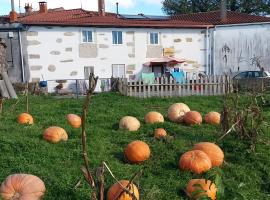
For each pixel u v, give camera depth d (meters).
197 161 7.34
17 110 15.11
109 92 21.56
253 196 6.63
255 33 34.16
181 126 11.77
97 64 30.81
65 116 13.79
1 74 20.28
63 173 7.05
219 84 21.36
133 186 5.56
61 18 31.27
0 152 8.33
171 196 6.32
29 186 6.10
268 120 12.27
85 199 6.04
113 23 30.81
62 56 29.77
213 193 5.95
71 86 29.17
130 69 31.86
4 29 28.52
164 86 20.80
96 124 12.48
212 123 12.23
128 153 8.05
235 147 8.69
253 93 9.90
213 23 34.97
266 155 8.33
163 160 8.02
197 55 33.97
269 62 34.12
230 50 34.38
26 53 28.83
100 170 4.98
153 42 32.53
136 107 16.53
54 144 9.25
